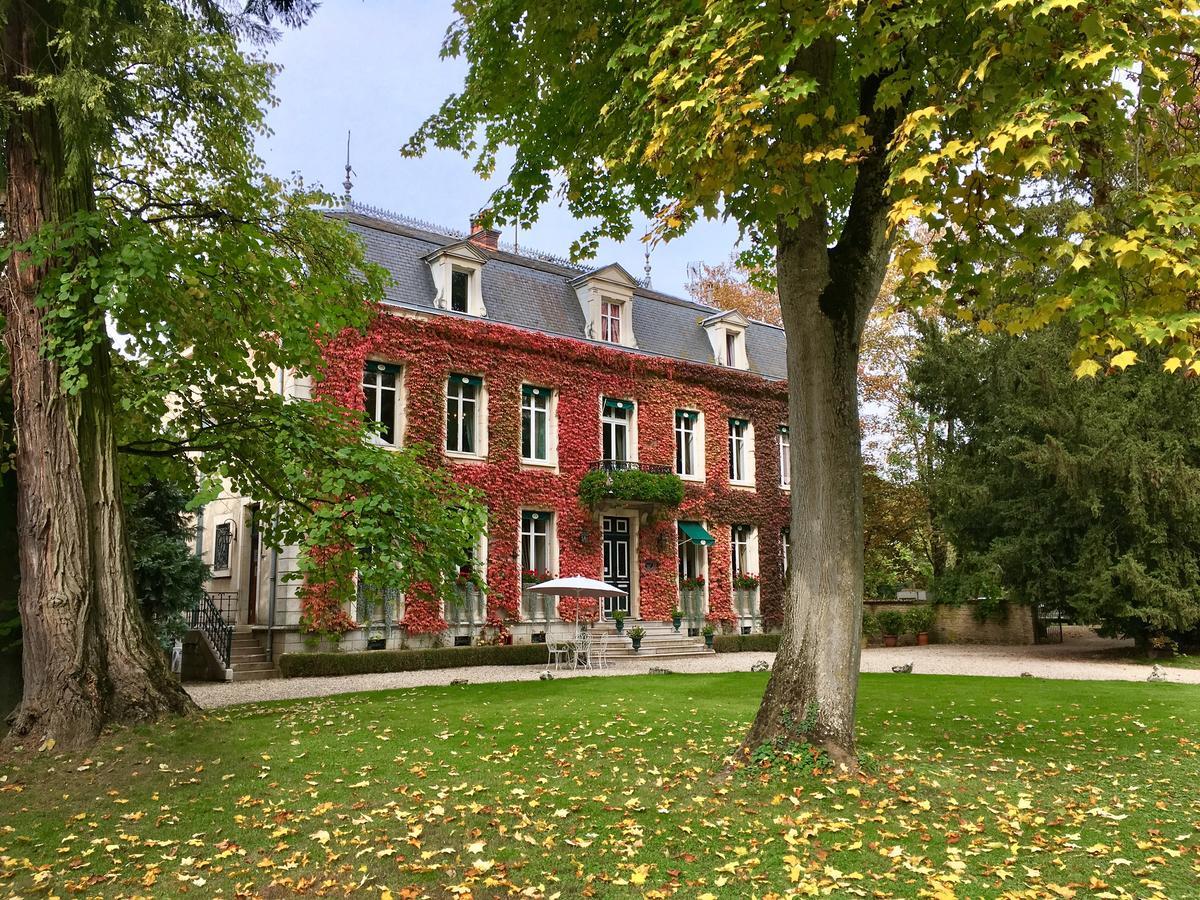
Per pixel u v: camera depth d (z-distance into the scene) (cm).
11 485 937
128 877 470
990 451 2353
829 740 652
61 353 795
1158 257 486
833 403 683
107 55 841
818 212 700
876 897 435
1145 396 2005
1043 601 2184
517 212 1030
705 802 590
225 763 705
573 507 2338
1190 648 2202
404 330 2050
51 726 755
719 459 2725
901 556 3269
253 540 2045
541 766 712
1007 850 504
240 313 1030
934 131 542
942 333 2705
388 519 952
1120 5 510
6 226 857
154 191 1109
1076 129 555
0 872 475
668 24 661
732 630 2670
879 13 577
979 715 1022
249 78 948
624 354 2495
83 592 805
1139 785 668
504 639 2139
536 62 894
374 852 500
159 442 1048
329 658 1778
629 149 658
